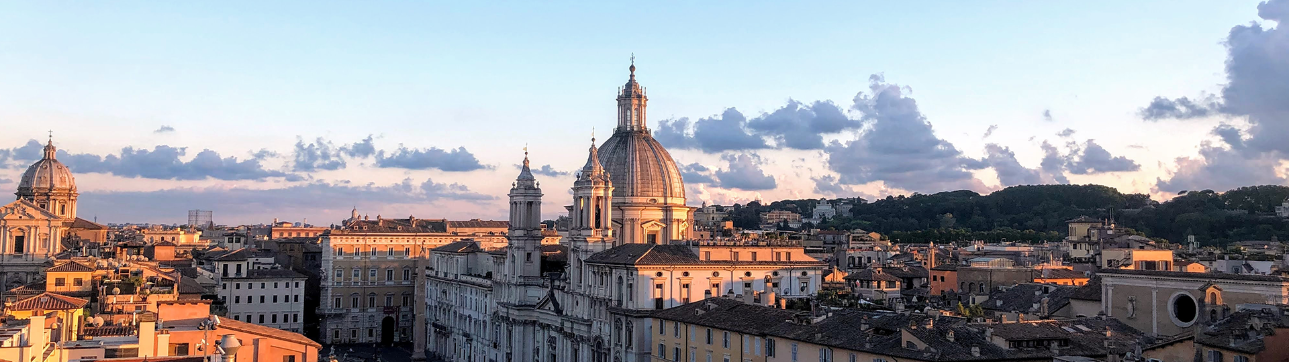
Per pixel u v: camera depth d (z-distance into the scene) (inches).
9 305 4200.3
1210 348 3971.5
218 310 7539.4
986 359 4463.6
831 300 6815.9
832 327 5216.5
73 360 3405.5
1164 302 5187.0
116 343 3742.6
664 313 6761.8
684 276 7396.7
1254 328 4047.7
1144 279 5319.9
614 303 7593.5
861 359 4749.0
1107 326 5182.1
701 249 7529.5
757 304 6294.3
